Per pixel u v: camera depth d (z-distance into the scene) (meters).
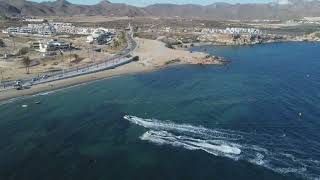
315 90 156.25
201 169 88.81
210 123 116.19
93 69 198.25
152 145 101.50
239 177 85.38
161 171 88.44
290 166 89.81
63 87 164.75
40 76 181.62
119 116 125.31
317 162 91.69
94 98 148.12
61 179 86.25
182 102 139.75
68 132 112.62
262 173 86.75
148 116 124.31
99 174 87.88
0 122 121.75
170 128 112.75
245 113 125.38
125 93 155.12
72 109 134.12
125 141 104.75
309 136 106.50
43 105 139.12
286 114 124.56
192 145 100.88
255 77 184.75
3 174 88.94
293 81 174.25
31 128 116.31
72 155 97.50
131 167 90.44
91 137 108.44
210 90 158.00
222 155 95.19
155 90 159.75
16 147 102.75
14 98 147.88
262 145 100.38
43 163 93.69
